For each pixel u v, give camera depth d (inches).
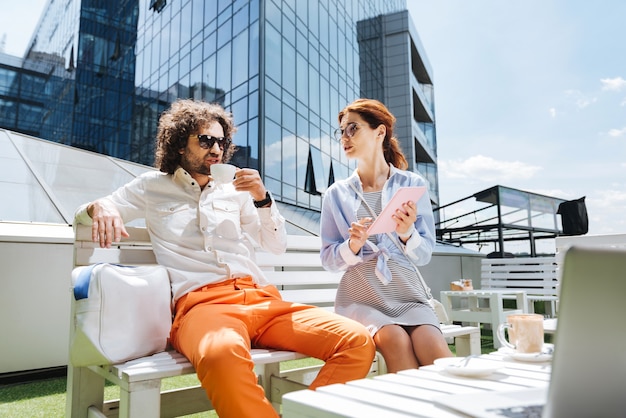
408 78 1125.1
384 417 26.7
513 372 41.9
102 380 70.2
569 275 23.7
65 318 121.0
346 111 92.7
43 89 1136.2
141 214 78.7
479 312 186.1
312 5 632.4
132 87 756.0
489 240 571.5
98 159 284.2
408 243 78.2
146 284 61.7
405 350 65.5
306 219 456.4
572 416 23.5
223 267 74.3
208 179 82.0
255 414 49.1
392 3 1262.3
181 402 70.6
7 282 111.8
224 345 51.4
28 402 95.9
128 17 802.8
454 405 28.6
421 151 1314.0
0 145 247.8
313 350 63.9
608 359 23.2
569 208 365.7
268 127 485.4
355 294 81.2
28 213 159.5
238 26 526.3
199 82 585.9
